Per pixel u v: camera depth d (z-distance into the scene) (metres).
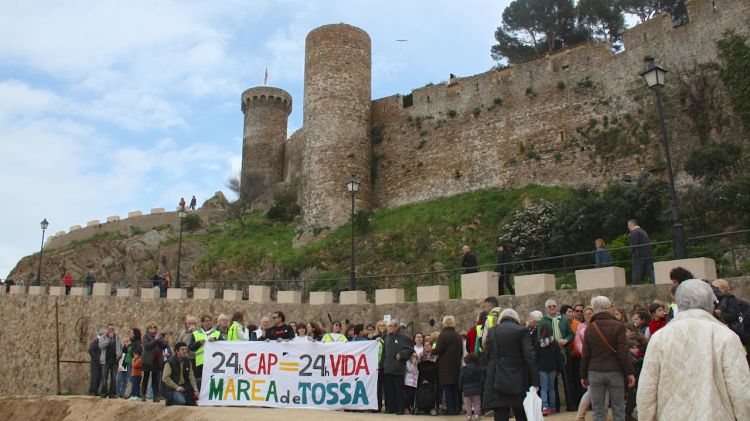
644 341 10.20
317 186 39.53
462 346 12.70
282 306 25.73
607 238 25.50
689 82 29.22
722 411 4.96
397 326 13.05
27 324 34.53
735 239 21.02
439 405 13.76
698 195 23.22
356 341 13.37
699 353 5.18
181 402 13.66
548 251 27.36
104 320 31.89
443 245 32.19
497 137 36.84
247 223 48.91
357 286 31.62
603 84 33.16
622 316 11.30
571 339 12.10
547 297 17.09
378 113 43.16
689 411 5.09
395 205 40.16
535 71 36.34
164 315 29.88
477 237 31.92
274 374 13.38
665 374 5.35
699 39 29.56
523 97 36.44
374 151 42.34
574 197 29.36
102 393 18.41
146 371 15.80
